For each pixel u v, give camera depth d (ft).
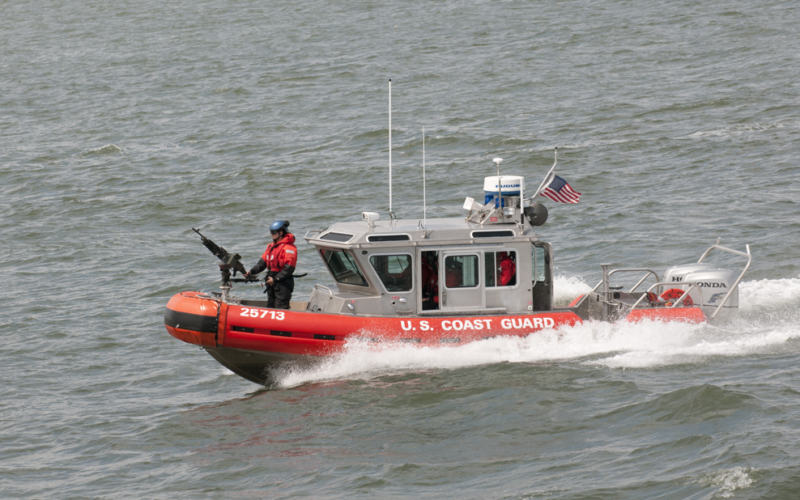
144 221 287.48
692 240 228.22
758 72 452.35
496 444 115.34
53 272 235.40
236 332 140.05
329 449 117.70
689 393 122.52
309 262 230.48
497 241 143.54
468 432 119.65
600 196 280.51
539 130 376.48
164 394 150.10
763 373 133.18
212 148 395.34
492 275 145.07
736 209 252.42
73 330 187.32
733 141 331.77
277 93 516.32
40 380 159.02
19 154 410.11
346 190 307.58
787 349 144.97
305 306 156.15
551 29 641.40
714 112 381.19
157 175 351.25
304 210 286.87
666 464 105.19
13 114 521.24
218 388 151.53
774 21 590.96
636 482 101.40
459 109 431.02
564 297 180.96
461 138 370.94
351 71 558.56
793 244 216.54
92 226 284.00
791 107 376.07
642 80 463.01
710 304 155.43
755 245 218.59
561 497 99.35
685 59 507.30
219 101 510.58
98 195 325.01
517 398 128.57
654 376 134.31
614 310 154.40
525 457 110.83
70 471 119.34
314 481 108.47
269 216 283.18
